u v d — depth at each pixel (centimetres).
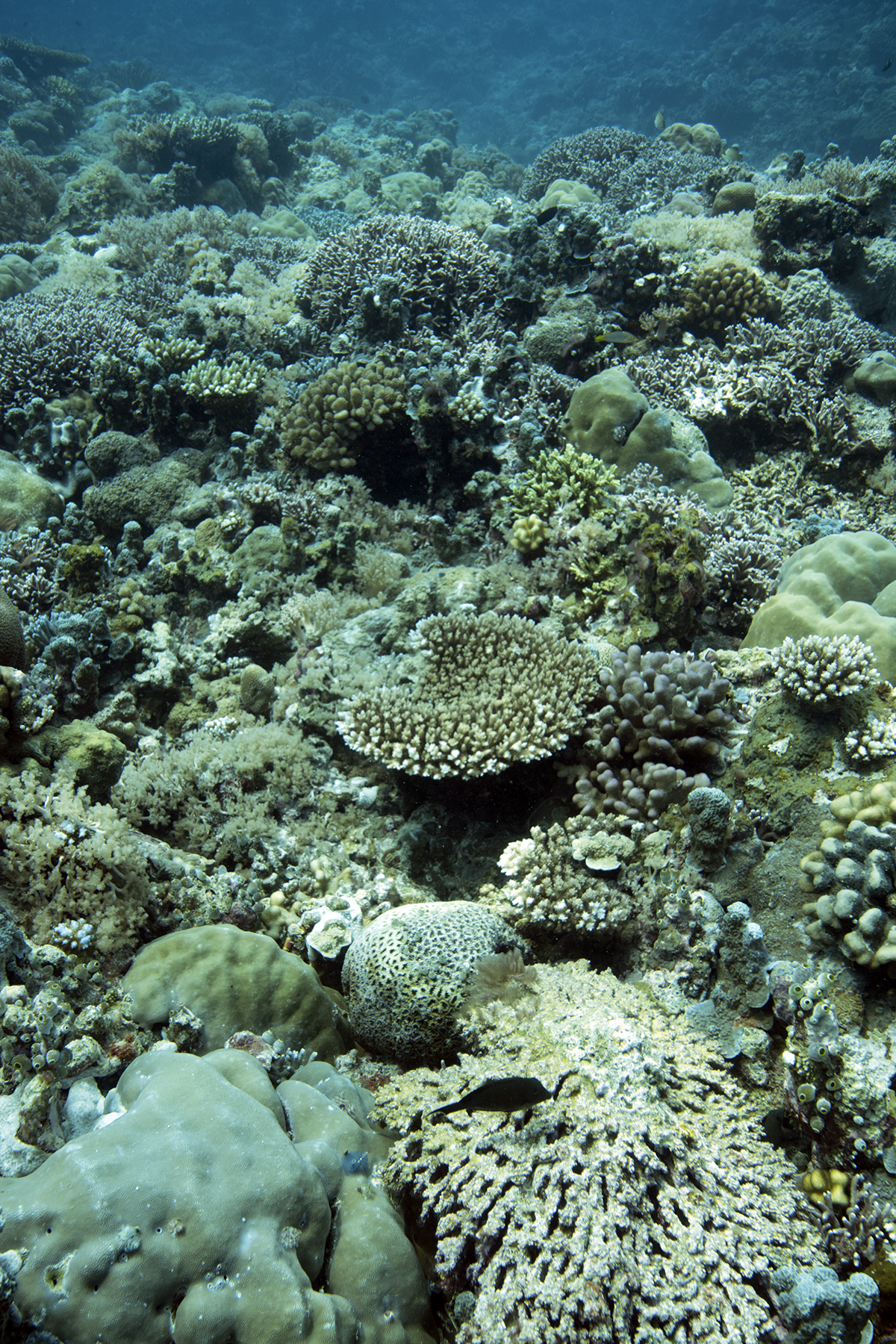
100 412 262
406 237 287
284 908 140
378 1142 104
